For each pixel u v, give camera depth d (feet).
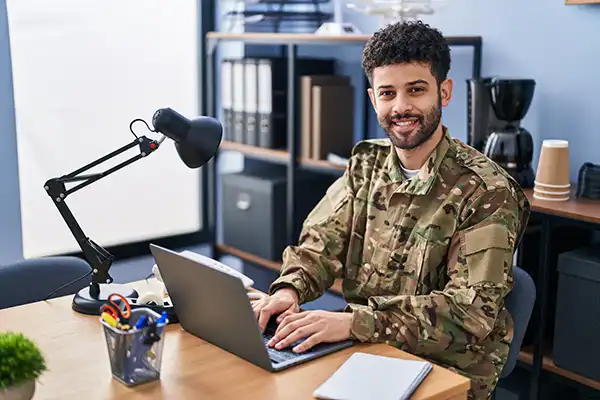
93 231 12.13
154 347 4.50
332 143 10.62
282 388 4.42
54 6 11.20
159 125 5.52
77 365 4.77
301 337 5.04
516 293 5.97
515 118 8.26
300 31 11.99
